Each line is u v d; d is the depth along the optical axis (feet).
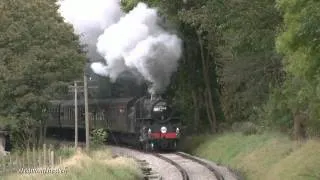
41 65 208.85
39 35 215.92
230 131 257.34
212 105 285.84
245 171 183.32
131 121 260.21
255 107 239.91
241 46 165.27
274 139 198.70
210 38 253.65
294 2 94.17
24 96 205.57
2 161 172.04
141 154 230.27
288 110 201.67
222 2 163.53
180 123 256.32
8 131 215.51
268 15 150.20
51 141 285.23
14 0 217.15
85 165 153.48
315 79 100.73
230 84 246.68
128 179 153.07
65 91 214.07
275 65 187.62
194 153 249.34
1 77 206.28
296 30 93.97
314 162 140.56
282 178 146.82
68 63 215.92
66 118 313.94
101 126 289.94
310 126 186.19
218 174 174.29
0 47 211.41
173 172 177.88
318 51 94.48
